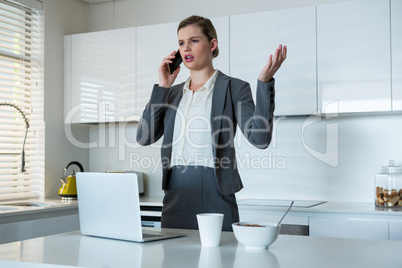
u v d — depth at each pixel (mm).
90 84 3658
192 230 1665
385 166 2979
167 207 1774
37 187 3598
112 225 1451
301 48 2969
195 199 1732
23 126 3516
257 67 3076
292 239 1475
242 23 3125
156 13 3809
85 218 1542
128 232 1406
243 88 1806
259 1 3438
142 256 1192
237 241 1425
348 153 3188
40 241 1454
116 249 1298
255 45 3086
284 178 3354
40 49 3625
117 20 3955
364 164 3143
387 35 2768
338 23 2883
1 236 2535
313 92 2936
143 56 3455
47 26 3652
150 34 3438
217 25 3193
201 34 1849
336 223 2676
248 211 2900
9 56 3449
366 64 2812
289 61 2998
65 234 1611
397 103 2738
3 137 3426
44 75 3611
